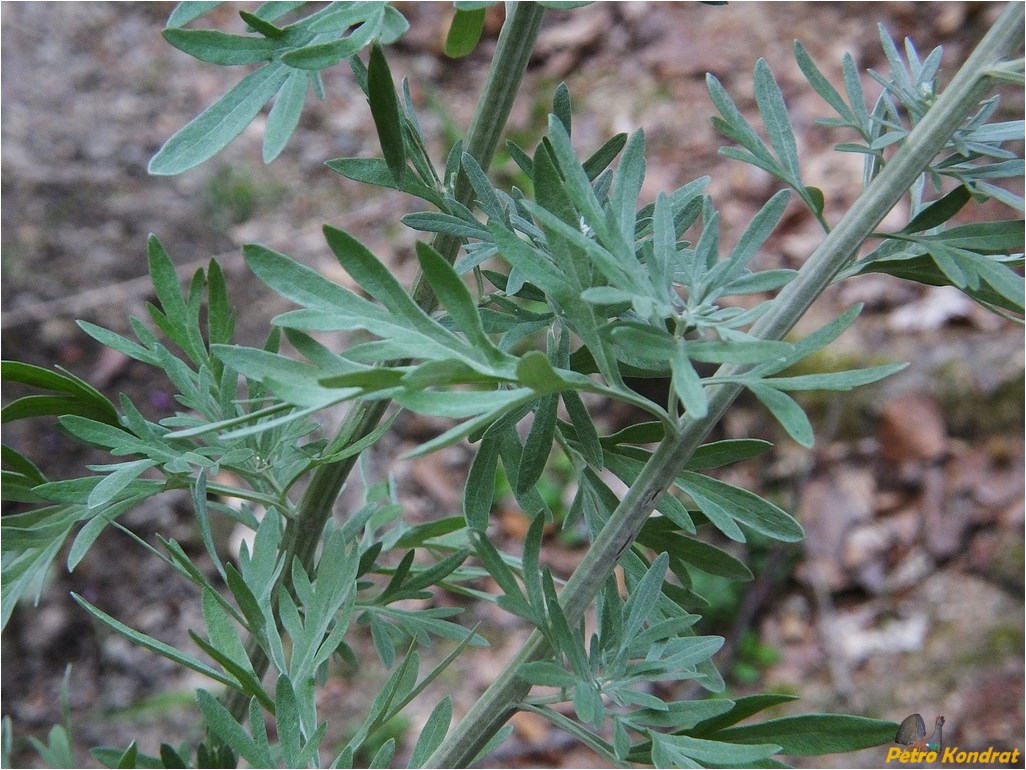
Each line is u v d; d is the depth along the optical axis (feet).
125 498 1.34
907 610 4.22
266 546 1.27
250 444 1.40
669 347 1.03
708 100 5.49
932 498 4.45
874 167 1.22
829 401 4.70
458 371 0.98
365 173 1.24
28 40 5.71
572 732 1.16
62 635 3.92
